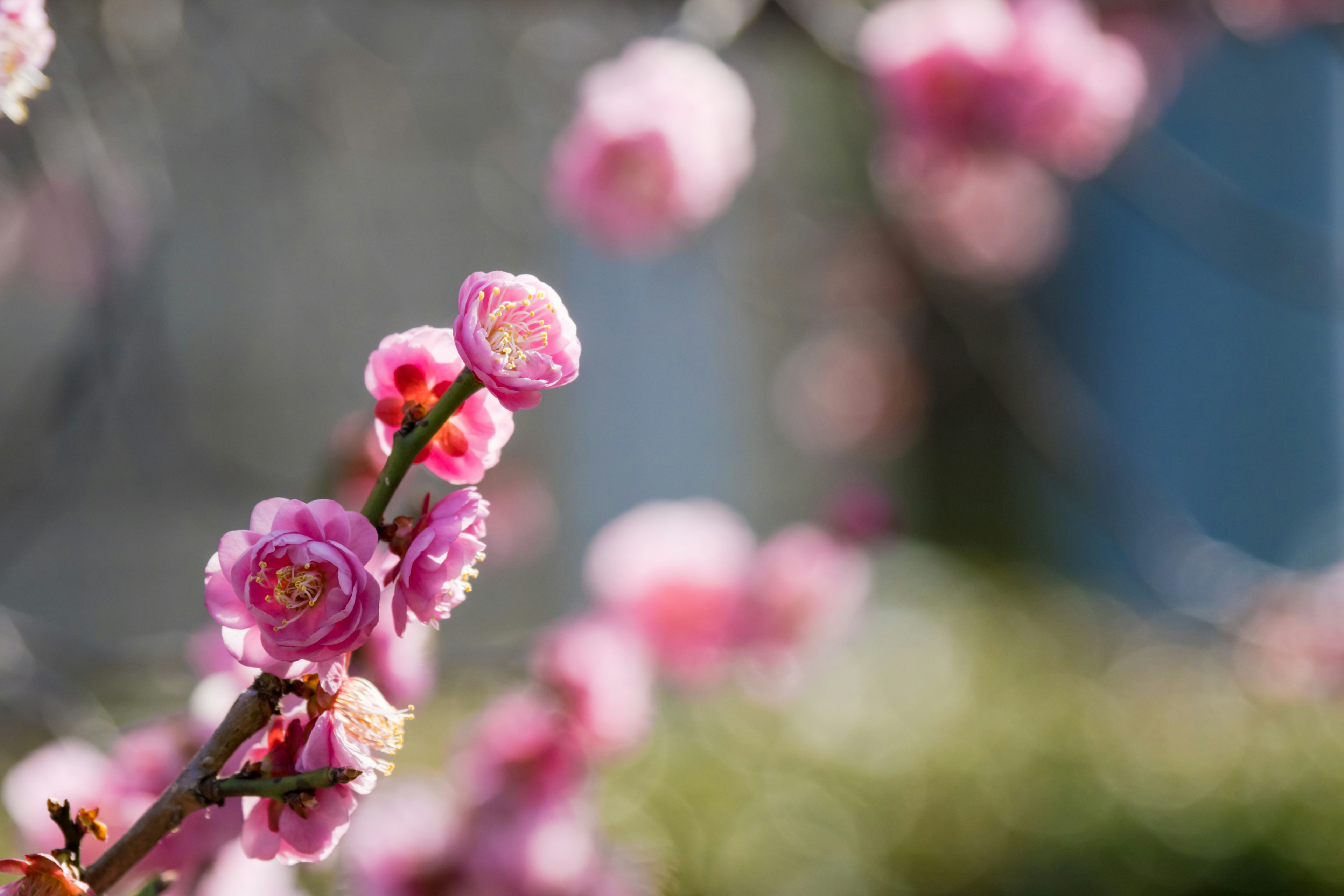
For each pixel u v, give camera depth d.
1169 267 11.99
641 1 4.30
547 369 1.32
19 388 6.29
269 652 1.24
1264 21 4.89
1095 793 7.25
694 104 4.08
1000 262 8.16
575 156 4.13
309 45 5.46
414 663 2.07
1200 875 6.35
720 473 11.17
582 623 3.95
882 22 4.24
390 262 8.24
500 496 8.03
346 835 3.02
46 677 2.86
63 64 3.74
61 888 1.24
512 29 5.77
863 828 6.62
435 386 1.43
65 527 8.47
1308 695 5.91
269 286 8.34
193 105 6.67
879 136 4.88
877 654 9.59
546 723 3.21
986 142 4.34
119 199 3.56
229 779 1.27
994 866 6.39
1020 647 10.46
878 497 4.87
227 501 8.82
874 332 12.27
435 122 7.32
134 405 6.75
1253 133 10.76
